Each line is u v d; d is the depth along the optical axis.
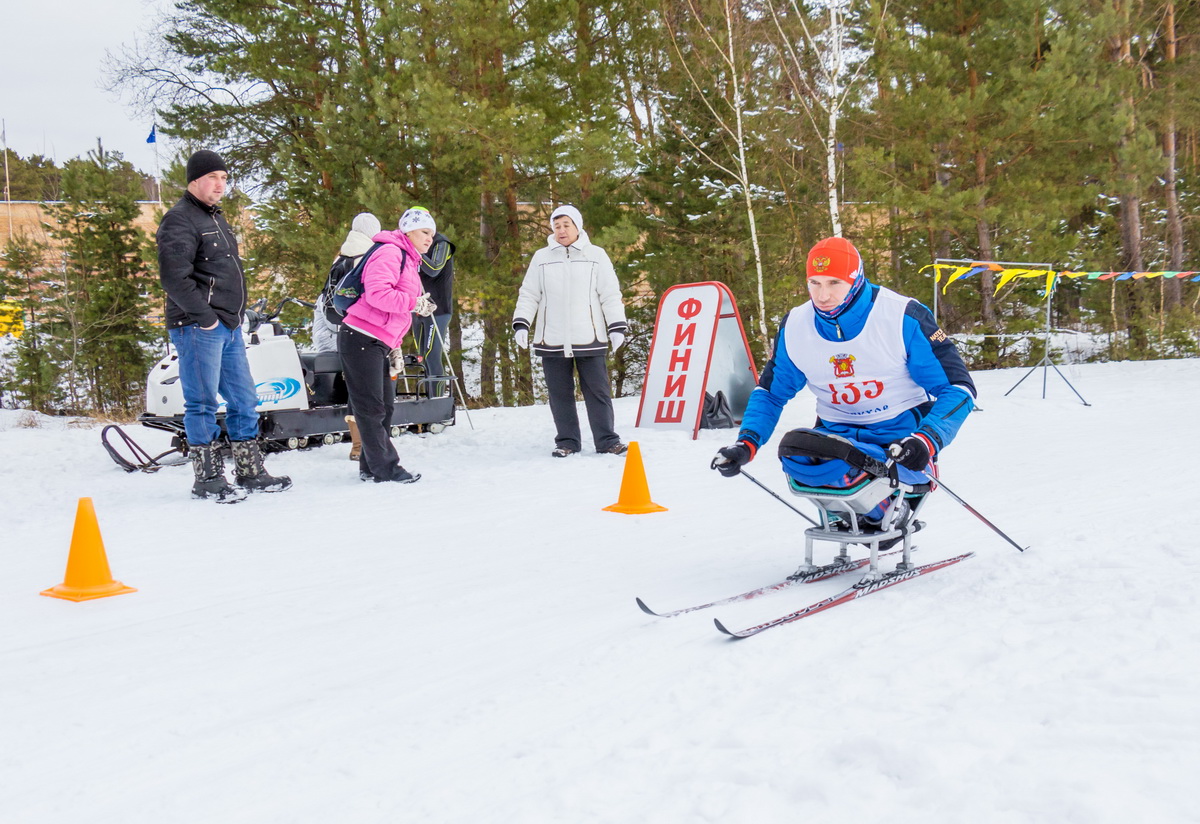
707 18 16.14
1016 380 13.22
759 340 18.38
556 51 17.22
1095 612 2.70
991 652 2.46
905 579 3.54
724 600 3.41
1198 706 1.90
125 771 2.20
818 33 15.20
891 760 1.82
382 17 16.48
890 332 3.42
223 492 5.83
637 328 21.14
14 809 2.02
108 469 7.40
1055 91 16.88
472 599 3.63
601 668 2.74
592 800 1.85
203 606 3.59
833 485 3.50
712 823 1.69
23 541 4.83
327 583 3.91
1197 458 6.22
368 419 6.47
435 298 9.43
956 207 17.30
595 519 5.20
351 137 17.02
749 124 17.38
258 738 2.36
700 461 7.25
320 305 8.64
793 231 18.98
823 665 2.55
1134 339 19.73
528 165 16.77
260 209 17.53
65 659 3.00
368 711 2.53
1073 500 5.04
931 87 18.00
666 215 19.03
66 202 20.16
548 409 11.64
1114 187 18.23
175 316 5.84
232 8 18.67
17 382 19.75
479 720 2.40
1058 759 1.74
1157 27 19.89
